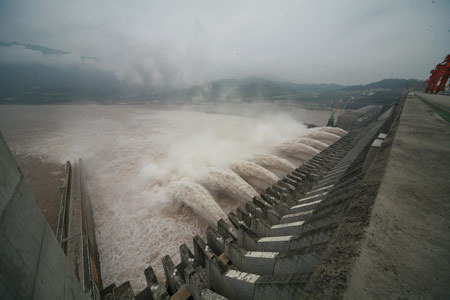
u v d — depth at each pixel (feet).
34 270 6.73
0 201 5.81
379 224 12.50
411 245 10.87
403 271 9.43
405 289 8.65
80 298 10.08
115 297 26.23
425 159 22.97
